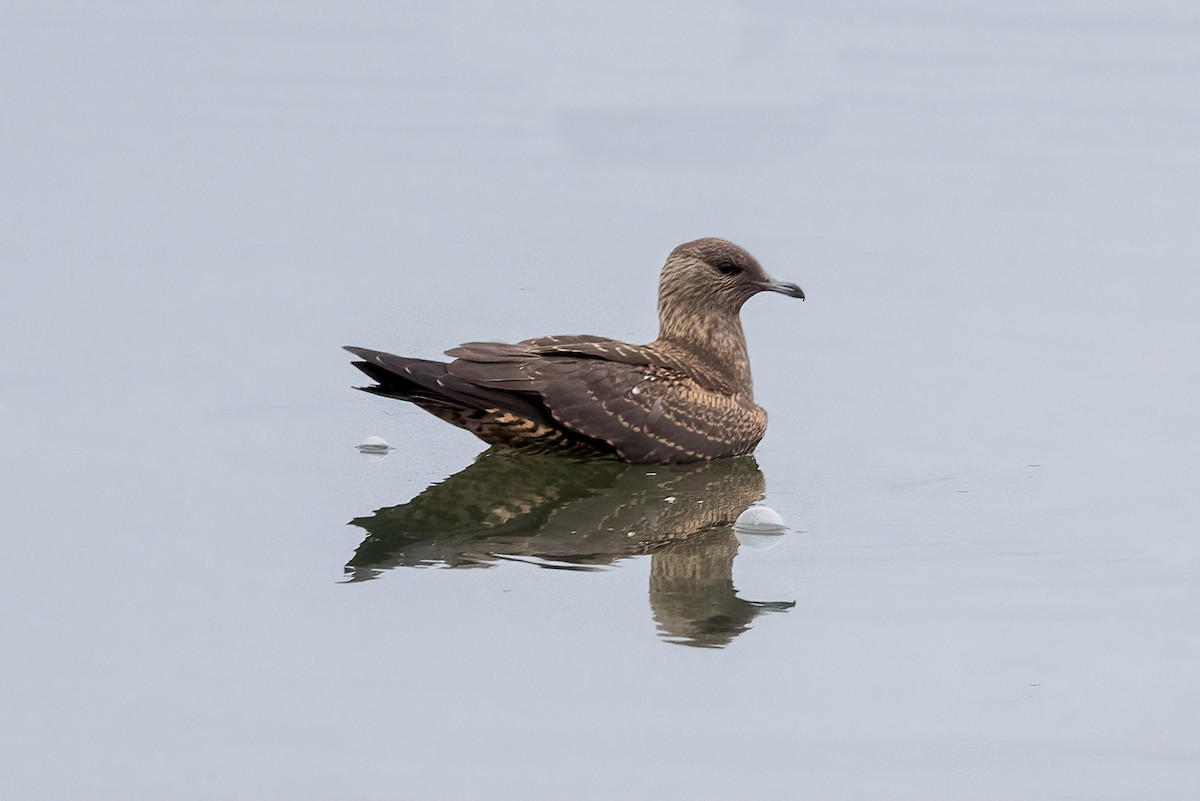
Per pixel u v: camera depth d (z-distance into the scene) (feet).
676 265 53.31
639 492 49.03
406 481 49.29
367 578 42.39
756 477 50.29
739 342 53.98
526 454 51.01
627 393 49.57
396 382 47.70
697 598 41.73
